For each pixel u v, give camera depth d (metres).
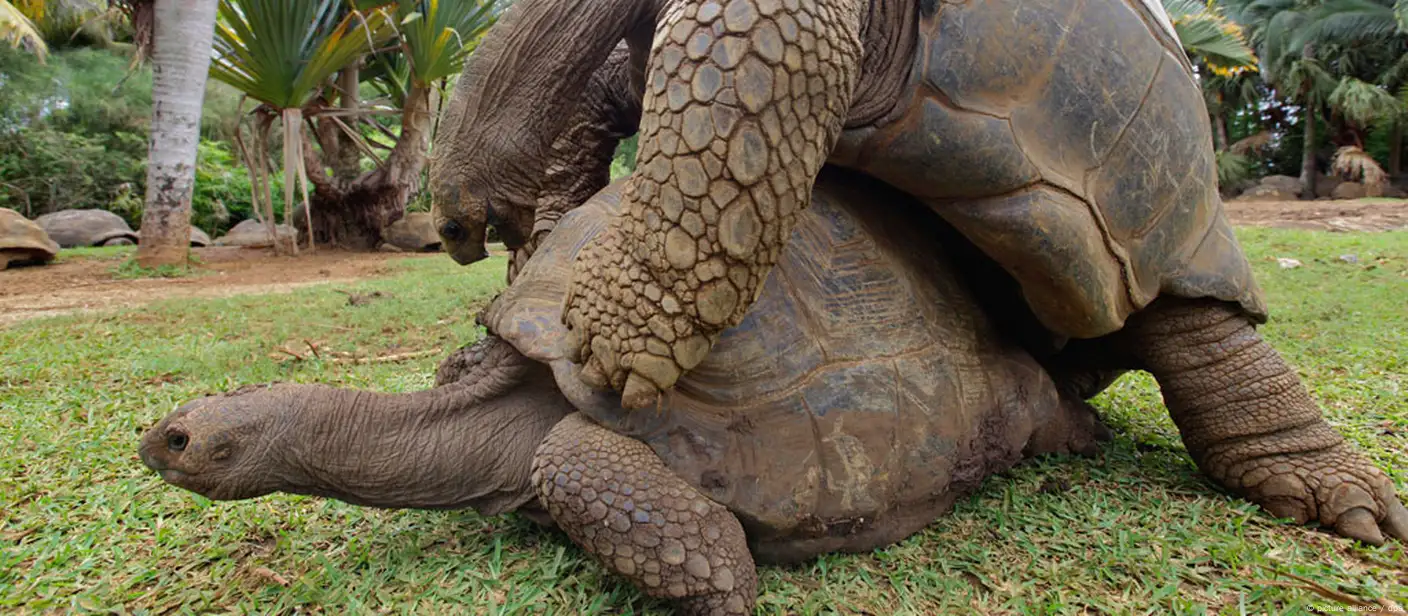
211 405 0.89
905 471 0.90
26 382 1.83
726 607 0.77
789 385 0.85
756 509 0.82
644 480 0.78
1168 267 1.03
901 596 0.86
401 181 5.82
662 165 0.67
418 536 1.00
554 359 0.83
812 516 0.85
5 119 8.38
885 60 0.86
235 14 4.61
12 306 3.12
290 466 0.89
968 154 0.85
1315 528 1.04
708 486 0.81
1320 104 10.42
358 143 5.79
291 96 5.00
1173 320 1.11
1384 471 1.17
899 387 0.90
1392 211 5.86
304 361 2.02
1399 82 10.22
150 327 2.50
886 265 0.96
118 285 3.82
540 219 1.28
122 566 0.96
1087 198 0.91
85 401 1.65
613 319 0.72
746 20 0.66
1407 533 1.01
